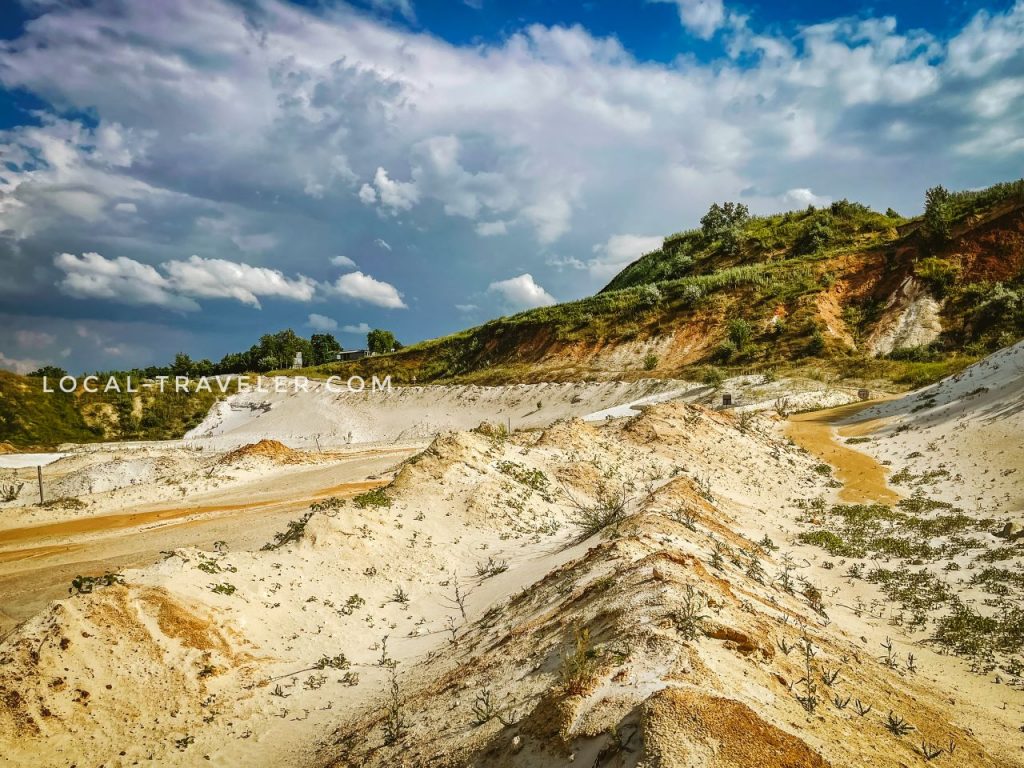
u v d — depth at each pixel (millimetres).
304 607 12875
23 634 9789
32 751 8586
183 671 10273
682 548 11828
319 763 8258
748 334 54938
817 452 30406
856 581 14539
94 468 34281
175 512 25766
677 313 64688
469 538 17375
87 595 10680
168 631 10703
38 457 46594
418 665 11211
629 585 8617
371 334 119625
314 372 90812
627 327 66250
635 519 14156
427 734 7438
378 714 9133
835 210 82000
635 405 47625
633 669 6105
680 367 55562
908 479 24328
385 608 13719
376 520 16500
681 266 84000
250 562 13445
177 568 12039
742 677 6312
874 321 53469
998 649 10344
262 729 9609
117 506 27594
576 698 5844
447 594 14562
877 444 30156
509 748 5805
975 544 15836
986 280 52062
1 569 19156
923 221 68750
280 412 64750
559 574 11844
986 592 12891
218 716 9742
